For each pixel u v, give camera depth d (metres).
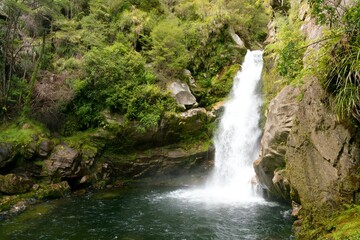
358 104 6.93
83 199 15.77
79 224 12.22
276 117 12.01
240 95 20.73
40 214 13.34
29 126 17.34
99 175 18.47
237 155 18.64
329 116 7.97
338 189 7.64
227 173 18.88
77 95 19.19
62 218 12.89
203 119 19.72
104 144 18.84
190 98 20.17
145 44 21.59
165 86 20.14
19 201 14.40
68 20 22.84
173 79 20.75
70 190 16.75
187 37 22.55
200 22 23.66
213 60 22.81
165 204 14.91
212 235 11.00
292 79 10.99
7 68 19.12
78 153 17.38
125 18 22.34
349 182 7.45
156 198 16.05
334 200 7.73
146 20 22.45
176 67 20.80
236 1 25.56
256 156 17.53
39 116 18.39
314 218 8.18
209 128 19.92
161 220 12.64
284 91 12.16
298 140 8.98
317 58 8.73
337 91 7.53
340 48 7.18
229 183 18.56
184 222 12.36
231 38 23.61
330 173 7.88
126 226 12.01
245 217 12.66
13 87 18.62
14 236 10.97
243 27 25.58
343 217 7.21
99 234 11.23
